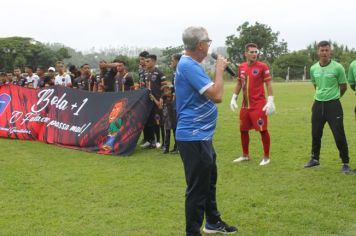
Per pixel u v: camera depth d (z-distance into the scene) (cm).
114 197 634
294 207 576
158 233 501
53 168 820
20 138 1162
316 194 627
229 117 1495
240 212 564
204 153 448
